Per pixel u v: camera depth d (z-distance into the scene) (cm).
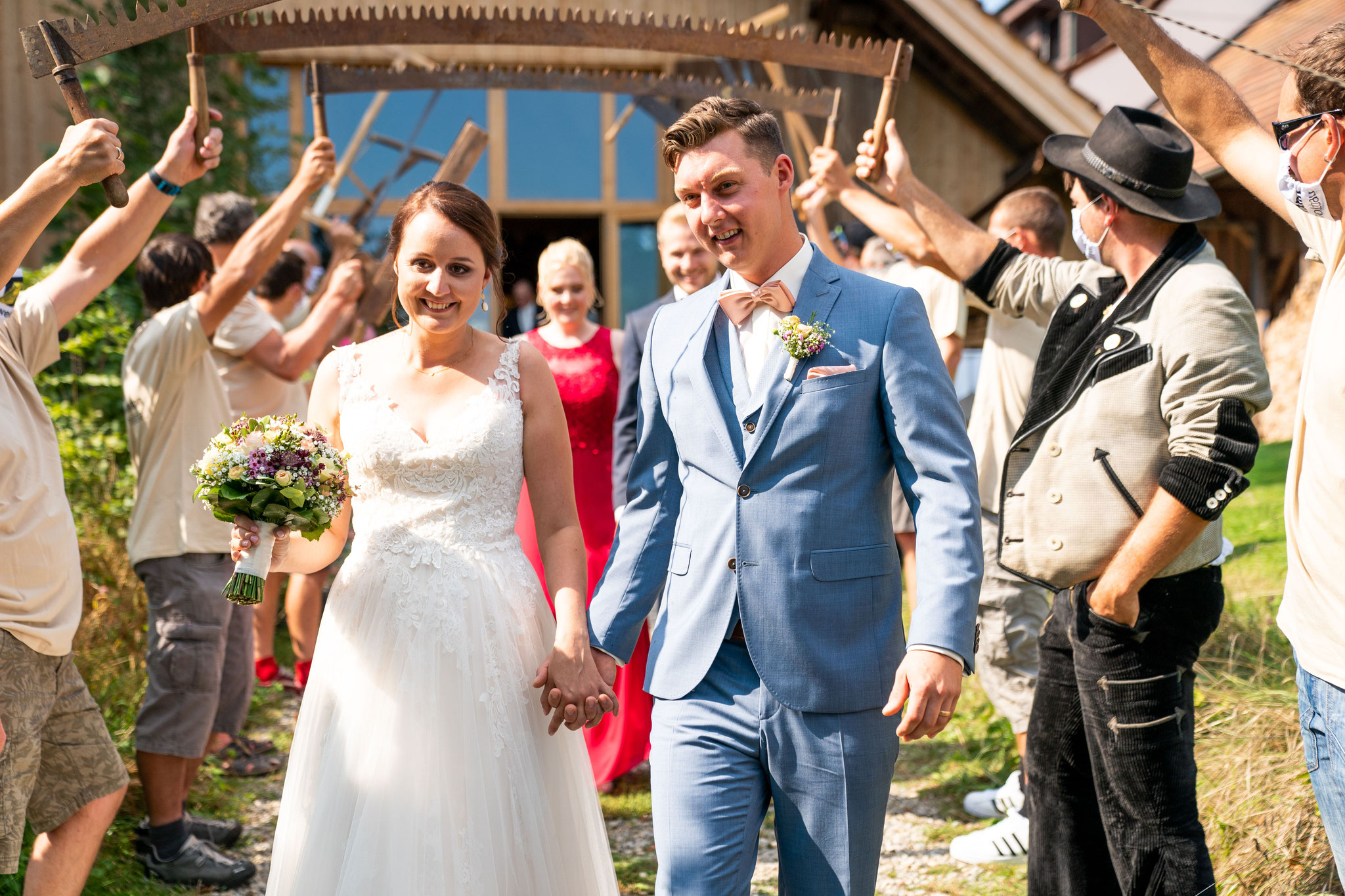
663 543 247
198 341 361
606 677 245
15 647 247
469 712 243
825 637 222
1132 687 246
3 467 248
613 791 431
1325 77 185
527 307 1236
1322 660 186
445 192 253
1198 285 242
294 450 241
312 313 465
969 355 876
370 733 242
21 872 303
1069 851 268
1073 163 269
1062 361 261
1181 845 245
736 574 225
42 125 930
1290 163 194
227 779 440
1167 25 1162
